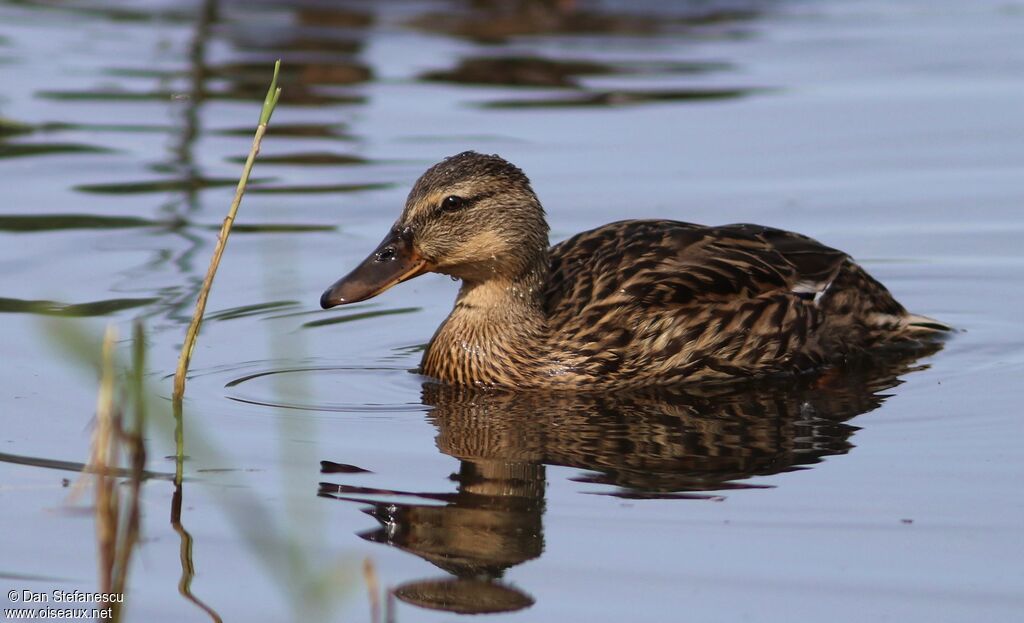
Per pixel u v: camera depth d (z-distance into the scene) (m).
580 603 8.64
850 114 20.36
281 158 18.56
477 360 13.09
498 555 9.21
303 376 12.84
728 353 13.08
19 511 9.77
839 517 9.73
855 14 26.50
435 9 25.92
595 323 13.12
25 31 24.53
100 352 9.75
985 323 14.36
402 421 11.82
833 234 16.30
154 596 8.73
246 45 23.64
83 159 18.33
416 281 15.88
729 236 13.77
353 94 21.28
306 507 9.86
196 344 13.29
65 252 15.28
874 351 13.78
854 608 8.53
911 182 17.86
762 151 18.89
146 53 23.17
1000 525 9.57
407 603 8.64
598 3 26.55
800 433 11.47
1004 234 16.39
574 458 10.94
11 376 12.27
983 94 21.16
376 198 17.19
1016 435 11.29
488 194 13.05
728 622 8.39
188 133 19.44
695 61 23.12
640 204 17.00
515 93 21.38
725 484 10.34
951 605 8.55
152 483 10.23
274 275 15.05
